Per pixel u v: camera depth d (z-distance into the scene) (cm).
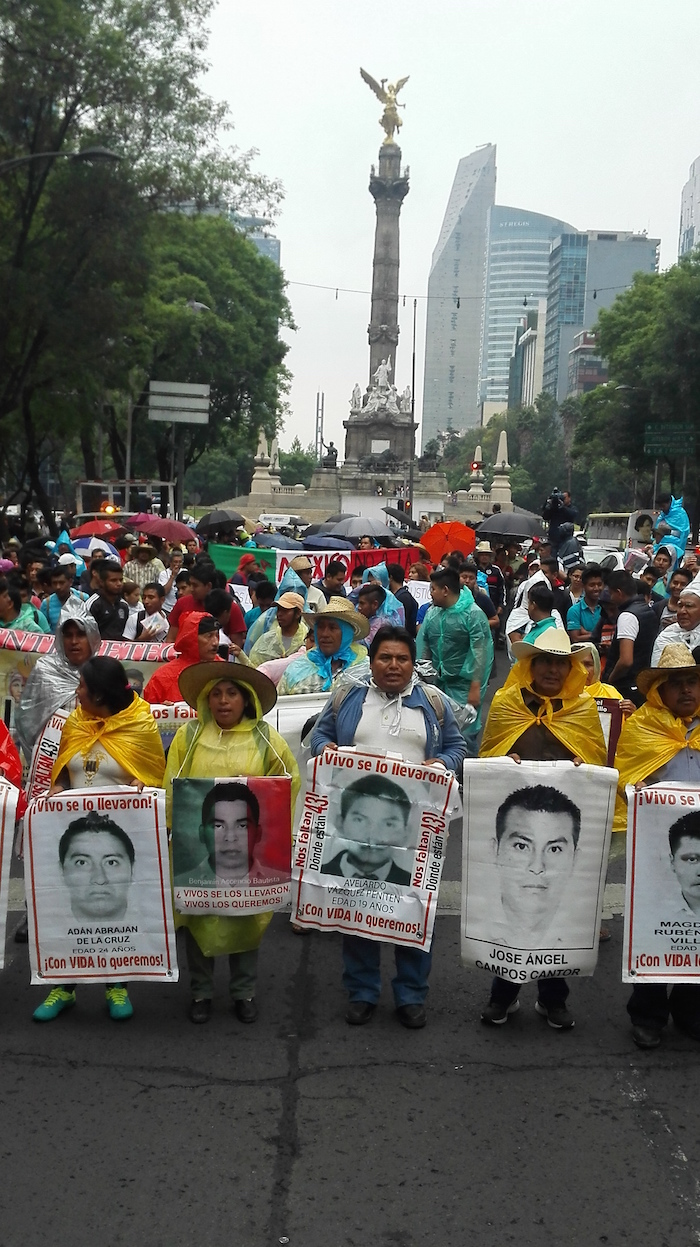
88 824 541
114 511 3014
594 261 16912
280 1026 550
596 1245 387
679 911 531
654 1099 485
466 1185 419
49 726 615
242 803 542
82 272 2756
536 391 19088
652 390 4800
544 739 566
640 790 532
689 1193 418
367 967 557
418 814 548
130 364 3206
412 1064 512
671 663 543
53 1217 396
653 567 1473
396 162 8894
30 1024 548
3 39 2442
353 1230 392
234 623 1017
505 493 8406
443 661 930
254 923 547
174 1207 403
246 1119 461
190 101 2748
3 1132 448
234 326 4906
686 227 17088
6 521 3241
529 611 992
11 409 2861
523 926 537
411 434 6581
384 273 8994
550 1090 490
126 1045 526
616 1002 591
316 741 577
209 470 11800
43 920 543
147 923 544
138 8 2645
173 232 3091
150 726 577
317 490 8669
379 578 1375
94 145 2661
